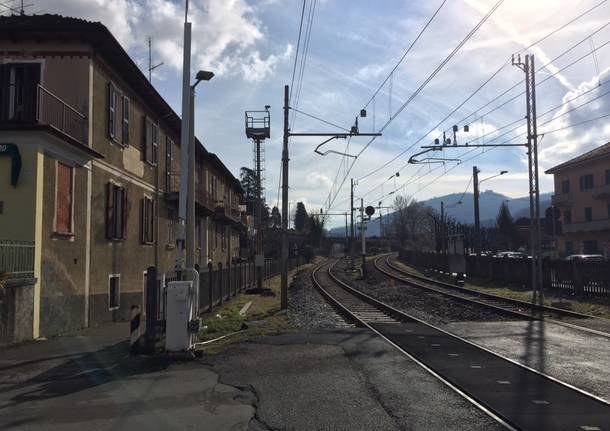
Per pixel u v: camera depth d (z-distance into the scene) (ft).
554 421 21.49
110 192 63.26
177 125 92.68
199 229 116.37
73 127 56.13
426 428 20.80
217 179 144.05
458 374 30.12
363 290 113.09
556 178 225.76
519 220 347.36
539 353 36.68
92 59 57.36
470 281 122.93
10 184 46.88
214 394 26.25
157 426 21.42
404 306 76.13
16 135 47.19
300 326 52.60
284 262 74.54
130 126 70.90
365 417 22.26
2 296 40.73
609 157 192.85
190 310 36.24
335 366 32.48
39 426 21.49
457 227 197.98
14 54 56.29
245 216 195.72
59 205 51.26
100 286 60.70
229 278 93.40
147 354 36.58
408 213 442.50
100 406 24.32
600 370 31.17
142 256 76.59
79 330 53.98
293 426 21.21
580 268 83.05
